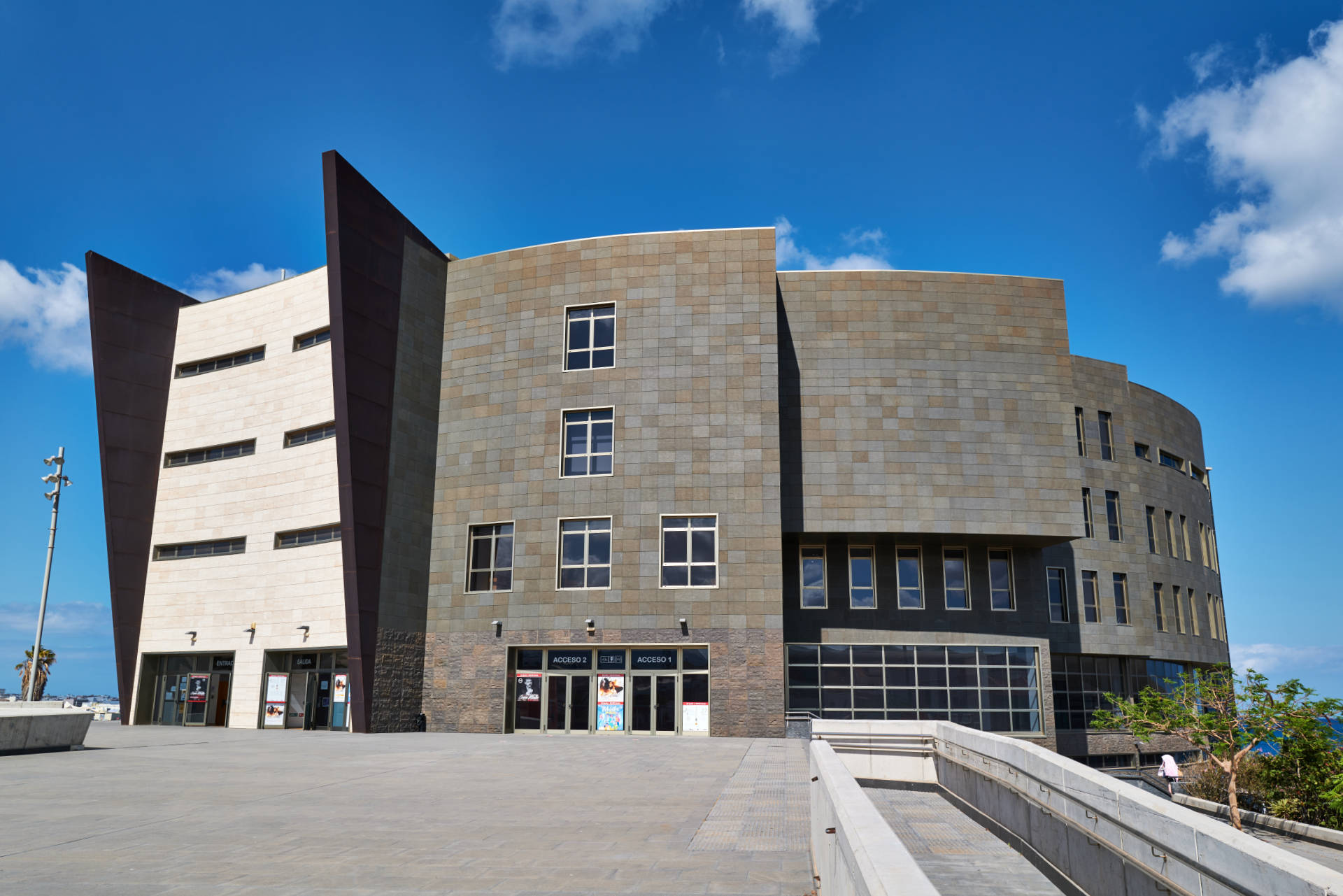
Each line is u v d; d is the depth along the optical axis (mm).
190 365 41625
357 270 34125
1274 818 22453
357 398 33562
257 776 17125
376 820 11977
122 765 19188
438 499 36438
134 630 39531
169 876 8617
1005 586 36344
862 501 34969
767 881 8352
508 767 19312
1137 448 44969
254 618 37062
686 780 16797
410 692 34250
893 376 36000
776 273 37031
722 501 33781
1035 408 35969
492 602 34719
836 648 35500
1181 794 28984
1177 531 46125
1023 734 34844
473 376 37031
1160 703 25312
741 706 32188
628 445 34688
